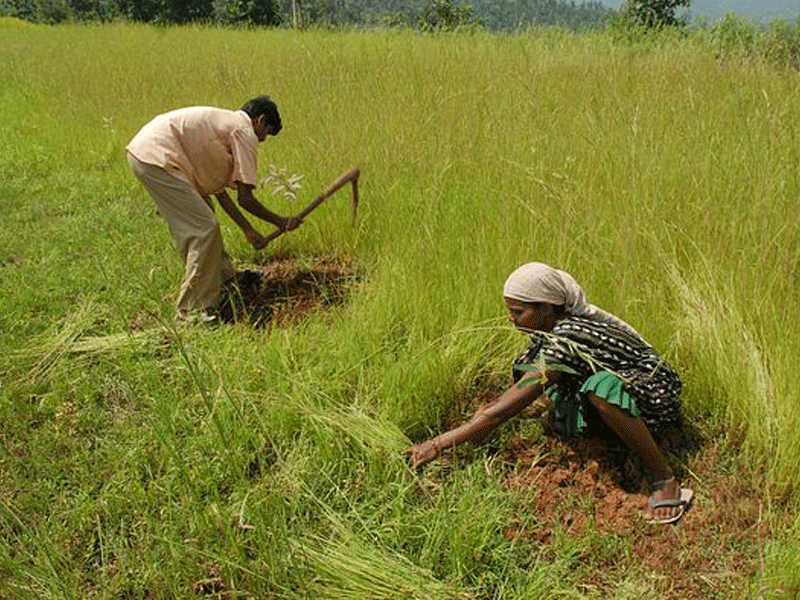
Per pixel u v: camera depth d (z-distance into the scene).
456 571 2.66
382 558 2.68
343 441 3.27
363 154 5.93
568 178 4.61
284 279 5.11
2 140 9.38
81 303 4.81
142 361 3.98
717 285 3.83
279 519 2.84
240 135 4.34
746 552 2.77
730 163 4.73
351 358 3.81
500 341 3.90
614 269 4.03
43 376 3.98
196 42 14.98
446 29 12.53
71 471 3.28
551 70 8.07
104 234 6.07
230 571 2.63
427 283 4.25
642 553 2.81
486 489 3.01
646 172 4.64
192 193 4.34
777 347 3.37
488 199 4.98
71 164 8.41
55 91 11.55
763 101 5.77
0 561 2.71
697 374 3.50
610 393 2.95
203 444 3.32
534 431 3.41
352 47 10.55
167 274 5.16
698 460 3.23
